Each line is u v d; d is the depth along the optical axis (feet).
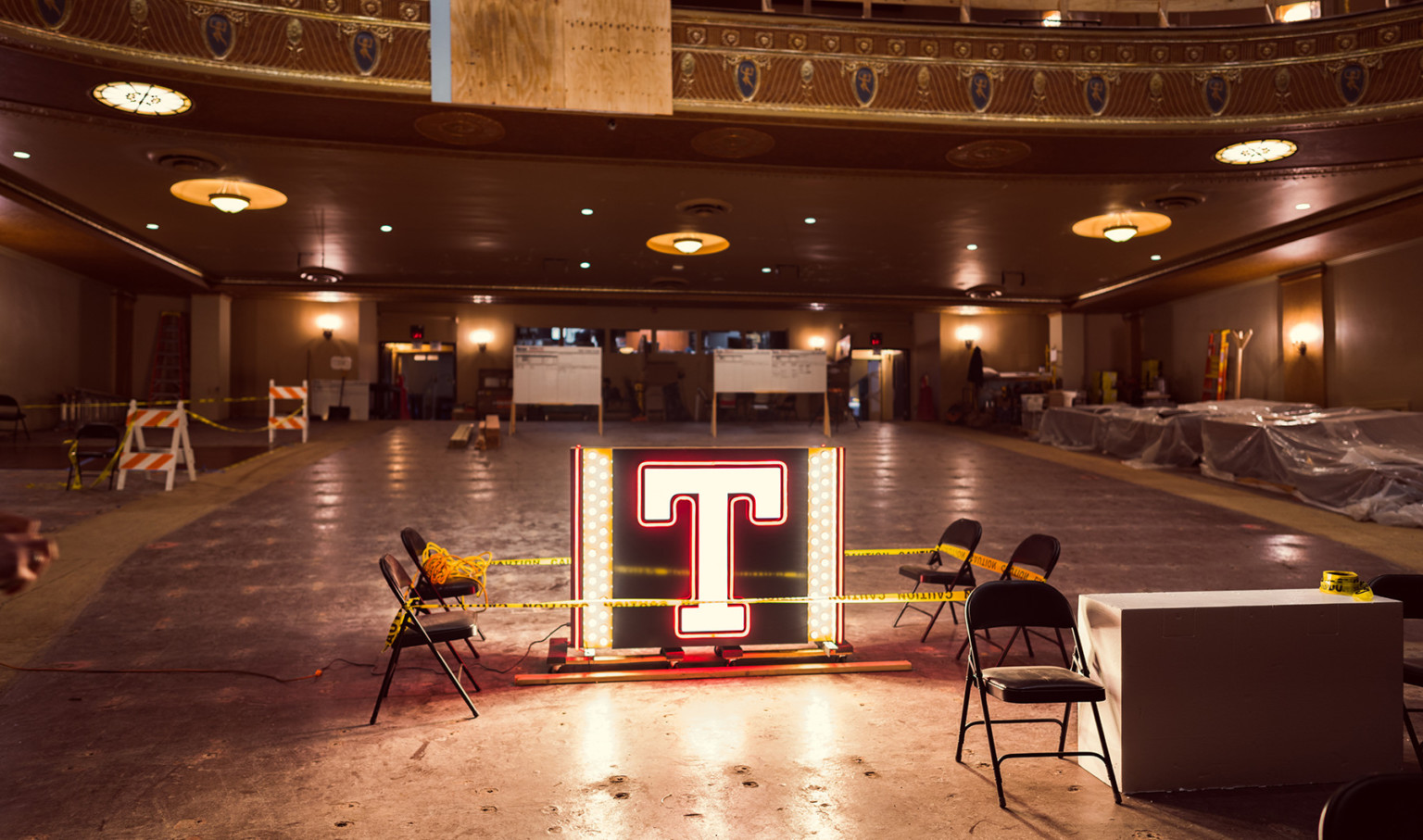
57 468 36.55
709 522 16.20
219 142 32.58
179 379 65.26
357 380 71.20
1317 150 34.35
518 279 64.54
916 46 31.60
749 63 30.86
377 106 29.35
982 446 54.39
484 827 10.16
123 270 55.72
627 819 10.37
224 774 11.66
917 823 10.28
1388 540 28.14
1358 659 11.57
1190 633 11.21
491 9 29.22
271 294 66.54
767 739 12.94
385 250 53.78
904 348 82.07
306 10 27.68
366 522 28.35
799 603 16.49
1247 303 62.34
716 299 70.95
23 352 51.98
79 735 12.99
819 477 16.57
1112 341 77.92
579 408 77.61
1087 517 31.96
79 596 20.25
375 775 11.63
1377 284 51.08
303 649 17.25
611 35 30.04
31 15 24.49
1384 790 5.43
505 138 32.65
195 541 25.23
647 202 41.86
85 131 31.40
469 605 20.70
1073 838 9.93
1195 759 11.22
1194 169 36.91
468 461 42.37
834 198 41.27
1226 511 33.01
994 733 13.28
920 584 18.90
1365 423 38.09
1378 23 30.71
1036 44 31.94
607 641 16.03
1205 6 35.42
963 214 44.42
